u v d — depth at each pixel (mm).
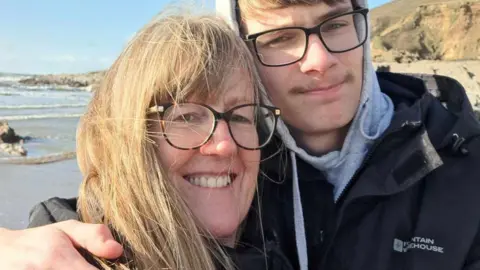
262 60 542
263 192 544
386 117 560
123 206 399
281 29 521
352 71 533
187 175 428
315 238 552
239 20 561
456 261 493
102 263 368
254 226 510
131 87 416
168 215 399
